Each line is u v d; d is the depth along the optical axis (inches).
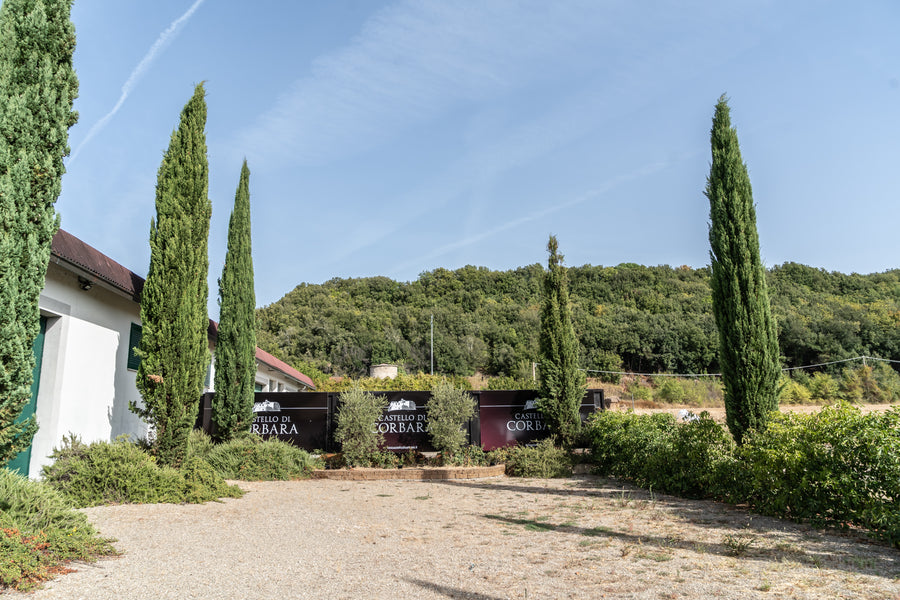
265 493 348.8
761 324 326.6
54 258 291.7
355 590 160.1
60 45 221.5
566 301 506.3
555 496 338.3
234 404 458.3
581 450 487.8
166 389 327.9
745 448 288.5
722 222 343.9
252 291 484.4
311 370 1480.1
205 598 151.4
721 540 215.0
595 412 512.1
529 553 202.1
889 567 172.9
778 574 168.6
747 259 333.7
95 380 357.7
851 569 171.6
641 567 180.7
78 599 147.5
